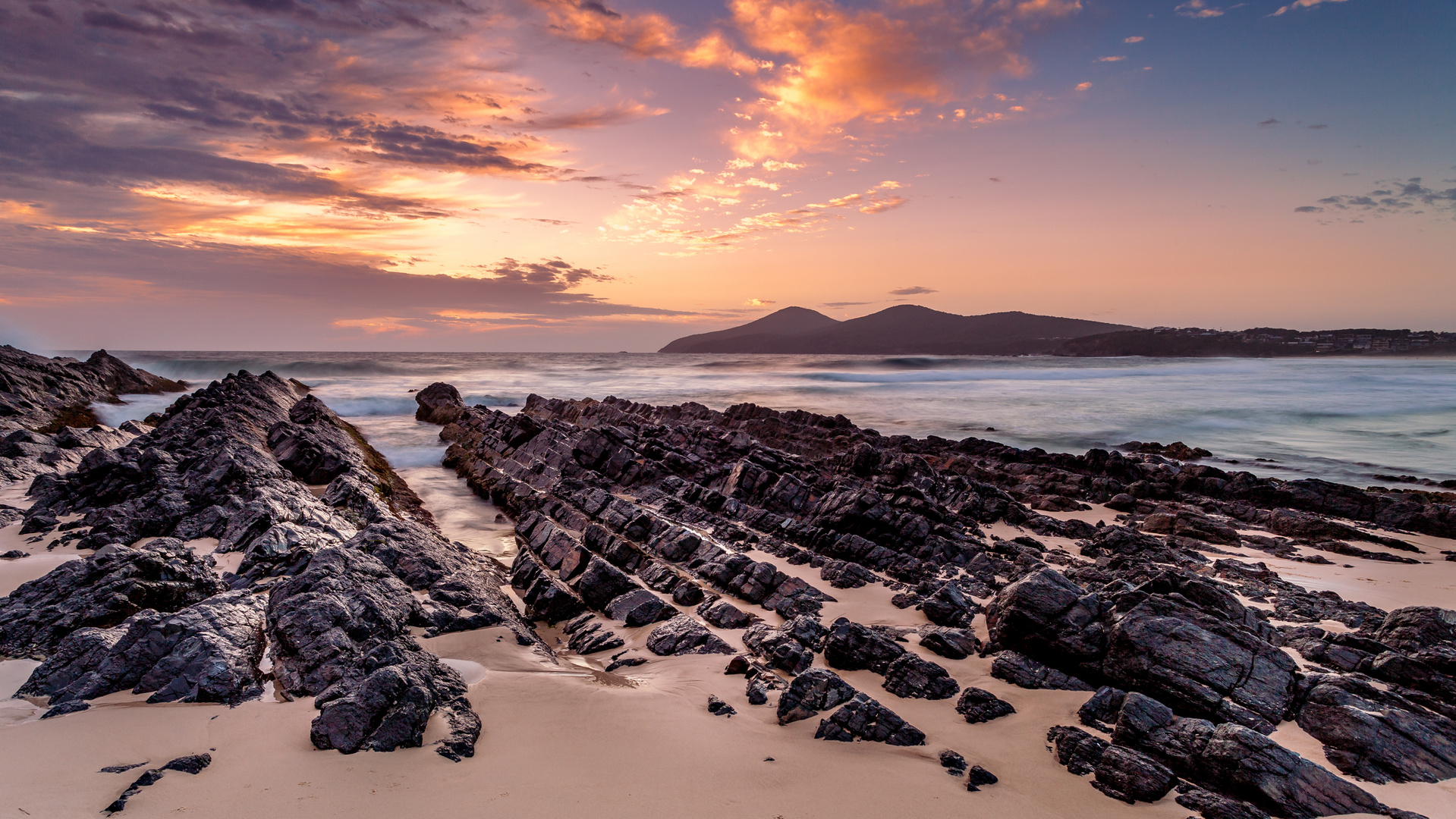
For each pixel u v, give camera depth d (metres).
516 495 36.81
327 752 11.55
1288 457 52.75
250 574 20.88
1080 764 11.91
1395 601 22.11
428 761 11.43
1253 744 11.34
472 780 10.96
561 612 21.27
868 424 70.56
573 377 128.88
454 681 14.36
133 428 47.41
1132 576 21.77
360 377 121.56
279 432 41.09
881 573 24.30
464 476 45.78
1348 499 34.75
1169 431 64.56
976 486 33.72
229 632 15.18
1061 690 14.88
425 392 70.94
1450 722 12.53
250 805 9.98
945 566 24.62
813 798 10.82
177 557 19.78
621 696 14.52
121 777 10.68
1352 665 15.41
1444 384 103.69
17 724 12.41
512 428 47.62
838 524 27.05
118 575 18.25
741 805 10.52
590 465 38.56
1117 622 15.15
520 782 10.95
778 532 28.69
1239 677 13.70
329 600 15.99
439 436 58.84
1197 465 45.28
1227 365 186.75
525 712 13.58
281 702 13.52
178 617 15.23
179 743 11.77
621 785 10.99
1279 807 10.64
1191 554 26.92
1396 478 45.06
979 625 18.91
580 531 28.78
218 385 58.75
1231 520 33.66
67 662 14.66
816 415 57.66
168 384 86.38
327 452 36.50
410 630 17.27
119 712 12.83
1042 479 40.47
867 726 13.05
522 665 16.30
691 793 10.81
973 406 83.06
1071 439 62.28
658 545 26.08
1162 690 13.95
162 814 9.66
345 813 9.90
